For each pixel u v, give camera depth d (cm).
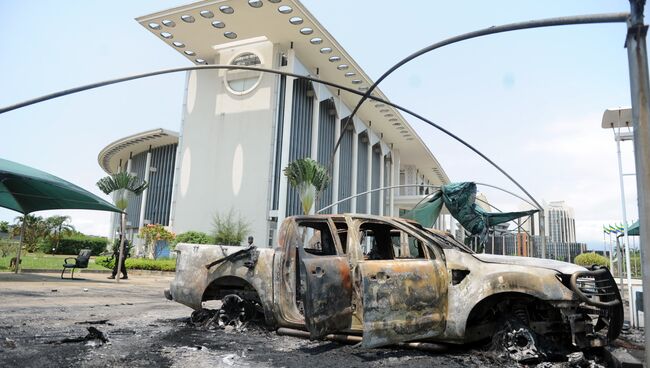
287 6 3325
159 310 1044
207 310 827
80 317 882
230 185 3872
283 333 720
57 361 529
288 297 687
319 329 561
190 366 530
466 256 596
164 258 3388
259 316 779
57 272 2283
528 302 600
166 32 3809
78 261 1967
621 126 1059
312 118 4256
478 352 604
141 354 581
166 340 678
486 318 617
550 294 541
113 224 6328
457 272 592
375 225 739
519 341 564
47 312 928
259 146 3816
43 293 1299
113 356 564
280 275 691
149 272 2670
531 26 614
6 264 2500
